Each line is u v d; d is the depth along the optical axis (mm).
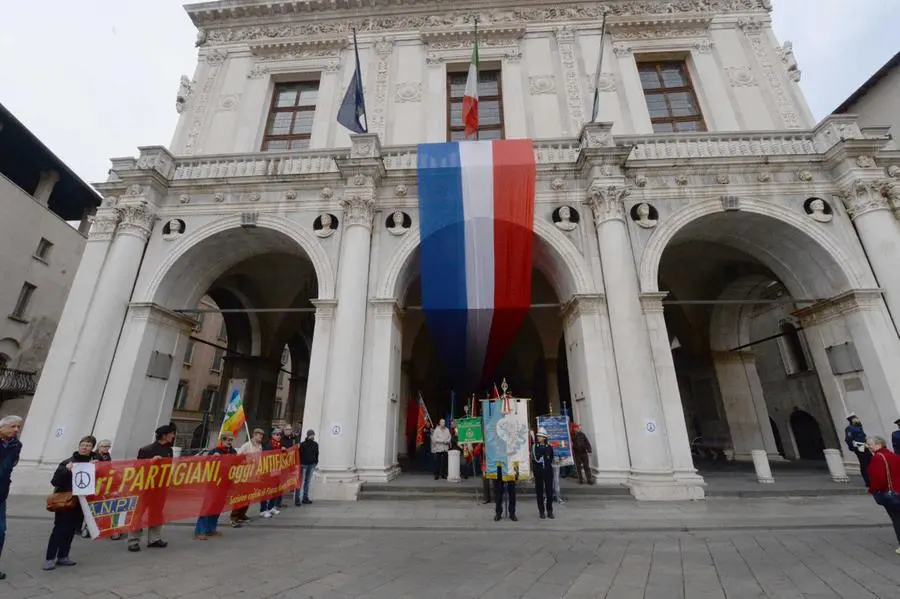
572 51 16297
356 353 10945
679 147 13117
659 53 16391
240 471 7328
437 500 9523
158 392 12352
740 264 16312
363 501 9430
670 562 5387
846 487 9828
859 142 11688
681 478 9719
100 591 4406
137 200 12562
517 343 22500
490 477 8703
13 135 18953
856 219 11672
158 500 6145
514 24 16922
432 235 12180
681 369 20047
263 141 16078
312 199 12914
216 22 17859
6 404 18469
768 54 16016
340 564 5352
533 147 13289
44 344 19703
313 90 17203
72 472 5258
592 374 10914
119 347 11586
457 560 5520
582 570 5113
